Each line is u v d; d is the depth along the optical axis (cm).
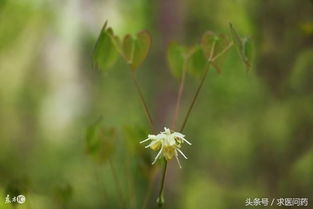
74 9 224
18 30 206
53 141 213
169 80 194
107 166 149
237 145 182
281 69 160
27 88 221
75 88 229
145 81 204
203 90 193
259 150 170
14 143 209
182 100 195
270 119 167
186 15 198
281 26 157
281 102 164
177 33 198
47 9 216
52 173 191
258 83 169
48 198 110
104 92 219
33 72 222
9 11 197
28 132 216
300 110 160
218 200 178
